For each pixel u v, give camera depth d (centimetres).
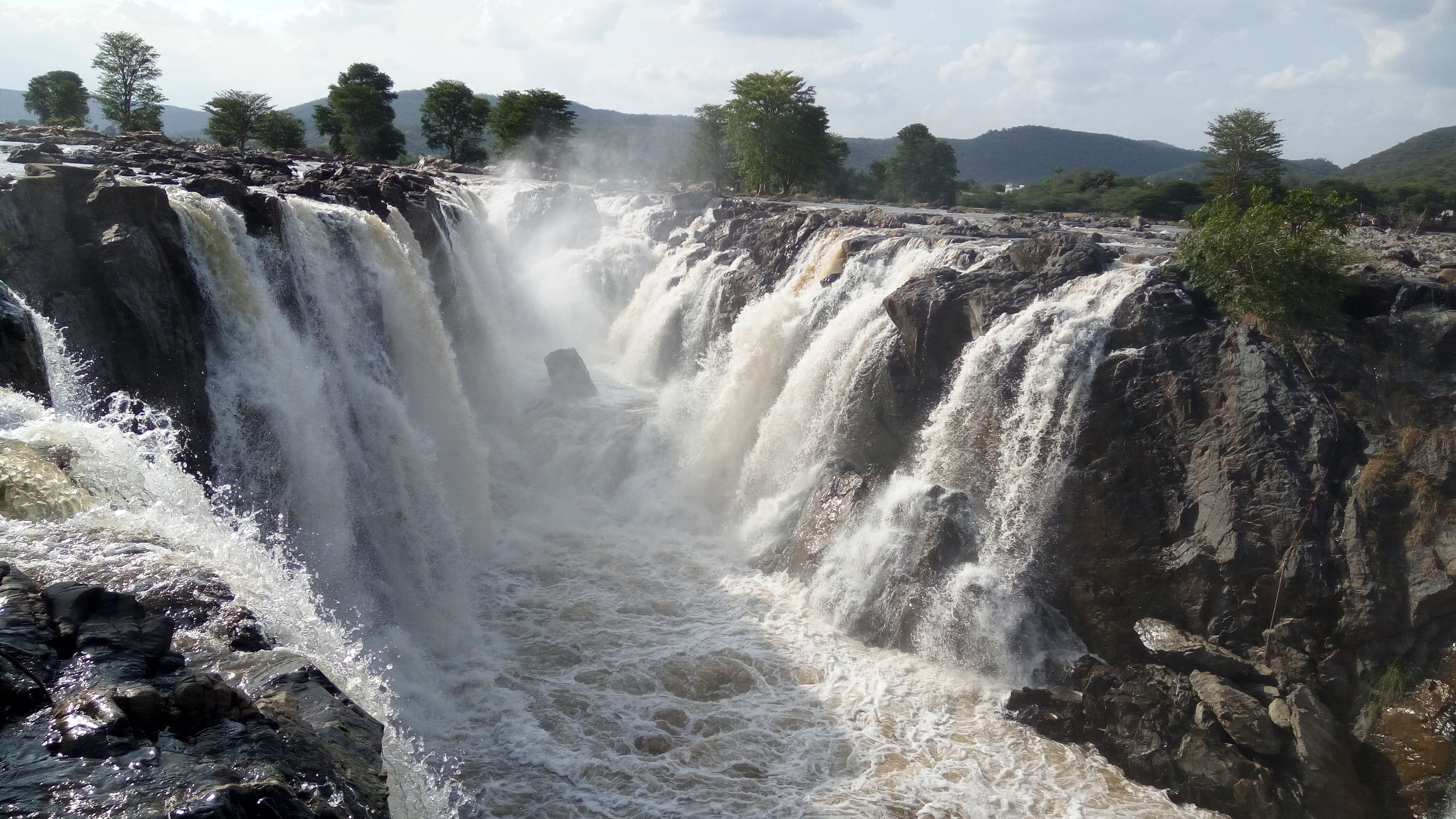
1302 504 2023
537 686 2133
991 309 2609
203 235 2322
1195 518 2153
